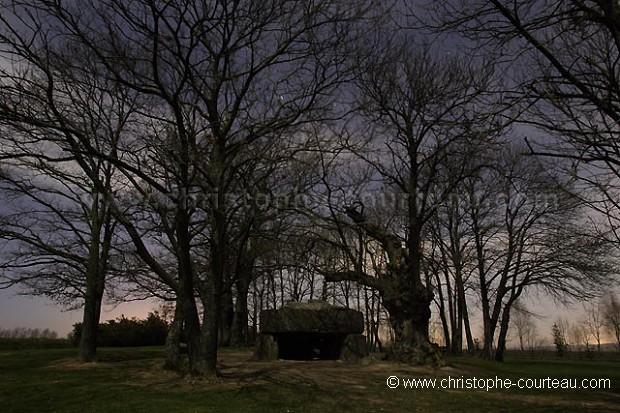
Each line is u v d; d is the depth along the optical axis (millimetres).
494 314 33688
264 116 16188
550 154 7996
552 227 30281
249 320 44781
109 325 35906
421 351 20141
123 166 13891
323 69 15500
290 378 15562
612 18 7391
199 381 14438
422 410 12086
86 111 18328
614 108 7680
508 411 12102
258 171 17359
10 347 32750
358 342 20750
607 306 63469
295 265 21688
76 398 12617
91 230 21484
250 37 14492
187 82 15367
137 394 12984
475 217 33156
